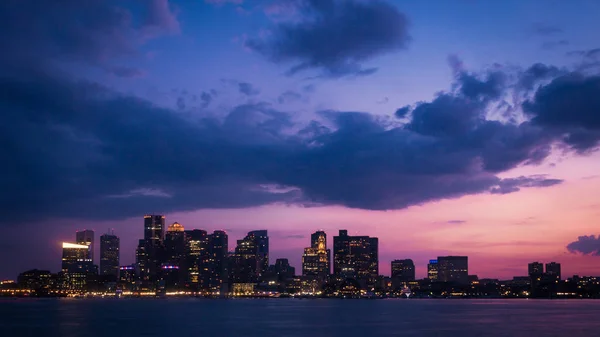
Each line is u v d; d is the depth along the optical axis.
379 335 191.62
